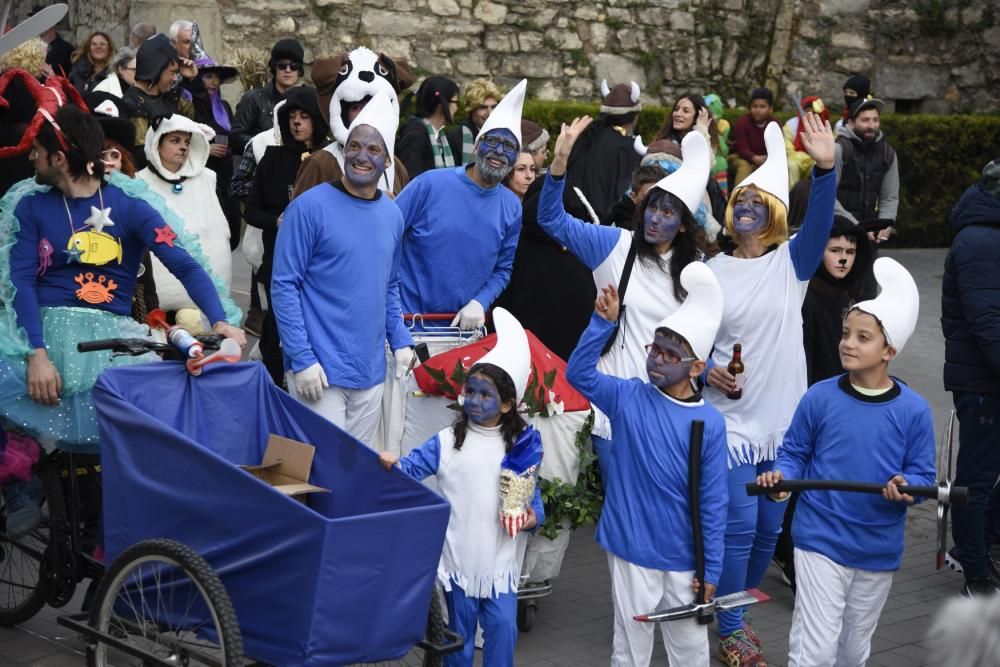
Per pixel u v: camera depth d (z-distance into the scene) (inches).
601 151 357.4
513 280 304.0
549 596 269.4
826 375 280.4
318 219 242.4
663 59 669.3
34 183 219.3
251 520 175.6
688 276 208.2
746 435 238.5
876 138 487.8
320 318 244.7
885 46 714.8
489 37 626.8
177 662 184.9
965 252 263.1
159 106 404.8
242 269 554.3
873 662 241.6
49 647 227.6
